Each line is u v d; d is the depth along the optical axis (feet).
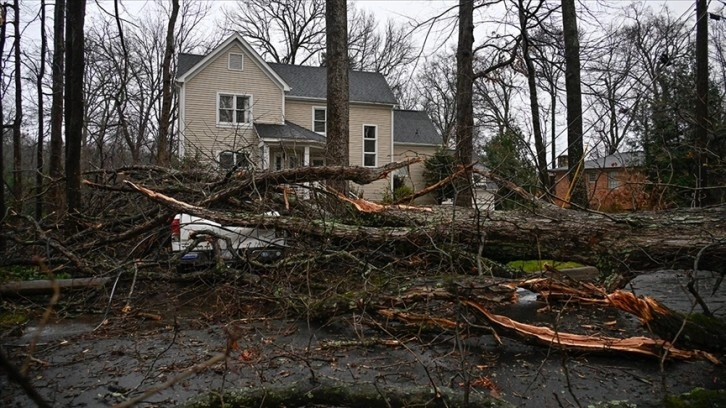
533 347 13.55
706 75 32.07
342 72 28.99
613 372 11.66
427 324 14.02
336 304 14.73
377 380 10.99
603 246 16.33
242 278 17.97
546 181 25.71
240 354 12.73
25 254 22.20
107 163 53.57
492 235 17.52
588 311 17.63
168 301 19.29
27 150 61.52
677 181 31.32
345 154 28.94
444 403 8.76
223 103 61.67
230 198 21.01
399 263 17.46
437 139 79.87
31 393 2.73
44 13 31.14
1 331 15.01
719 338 11.21
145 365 12.09
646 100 29.45
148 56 81.92
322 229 17.83
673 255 15.37
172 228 22.29
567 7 31.78
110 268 18.93
